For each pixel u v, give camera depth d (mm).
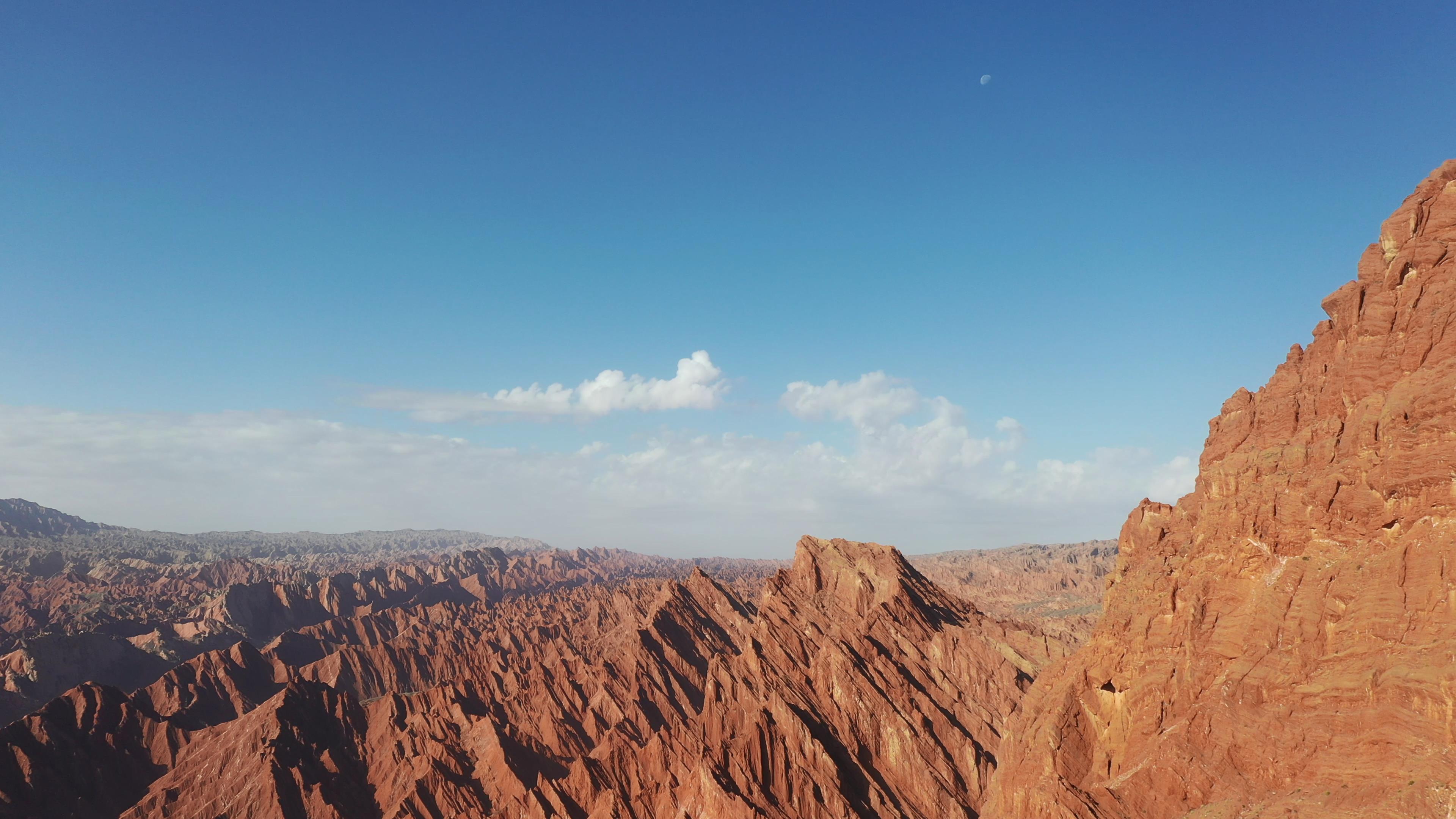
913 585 160750
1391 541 54906
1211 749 59562
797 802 95750
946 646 132500
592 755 123625
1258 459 66875
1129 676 71000
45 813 142500
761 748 99688
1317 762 52188
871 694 113000
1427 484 52969
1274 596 60469
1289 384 71438
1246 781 56031
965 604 167875
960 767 105875
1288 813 50688
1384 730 49469
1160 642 69125
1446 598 50281
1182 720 63250
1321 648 56281
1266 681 58250
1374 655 52750
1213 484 70688
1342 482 58469
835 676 116062
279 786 141875
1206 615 65750
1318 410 65312
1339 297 65875
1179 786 59938
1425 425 53562
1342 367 63219
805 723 104500
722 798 92562
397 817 131750
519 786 135250
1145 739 66750
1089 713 73625
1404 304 59281
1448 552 50781
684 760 110875
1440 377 53938
